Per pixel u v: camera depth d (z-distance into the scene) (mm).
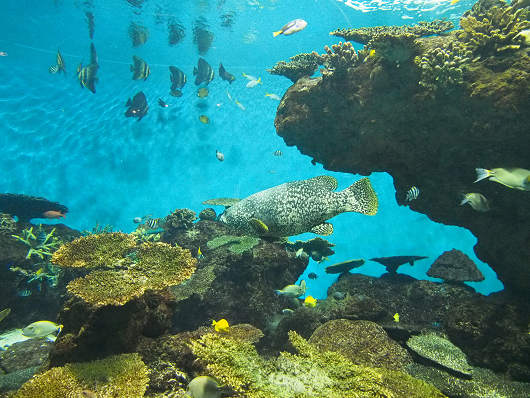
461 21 6055
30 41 20141
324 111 7082
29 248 8484
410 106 6082
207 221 8711
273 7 15430
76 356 3639
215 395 3102
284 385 3045
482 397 4543
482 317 5793
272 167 20719
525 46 5512
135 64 9836
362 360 5094
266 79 22250
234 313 6871
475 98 5480
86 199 17000
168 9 15578
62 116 18250
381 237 17922
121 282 3754
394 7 14516
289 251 8086
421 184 6832
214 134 20156
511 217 6066
